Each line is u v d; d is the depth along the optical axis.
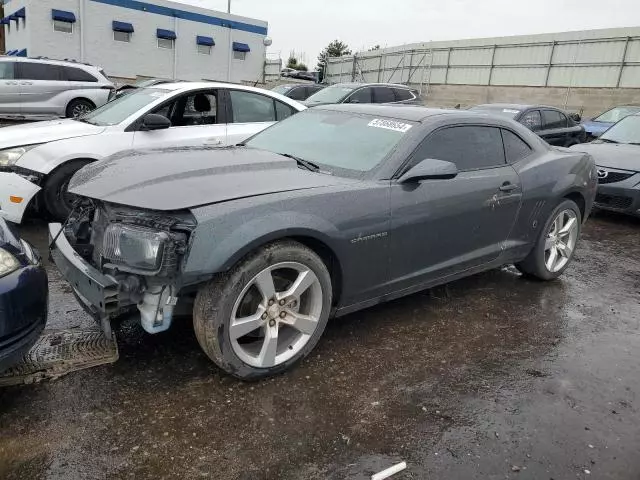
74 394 2.80
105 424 2.59
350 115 4.18
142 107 6.15
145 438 2.51
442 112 4.08
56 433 2.51
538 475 2.45
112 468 2.32
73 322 3.59
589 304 4.61
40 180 5.50
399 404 2.92
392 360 3.40
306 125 4.27
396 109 4.20
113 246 2.74
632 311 4.52
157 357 3.21
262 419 2.71
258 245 2.76
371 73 38.25
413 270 3.70
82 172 3.46
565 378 3.32
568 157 4.95
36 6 26.30
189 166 3.16
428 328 3.90
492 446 2.63
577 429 2.81
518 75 28.94
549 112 12.11
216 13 32.25
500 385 3.19
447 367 3.36
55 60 14.91
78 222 3.21
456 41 31.59
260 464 2.40
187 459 2.40
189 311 3.00
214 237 2.63
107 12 28.41
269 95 7.07
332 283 3.33
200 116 6.50
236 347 2.86
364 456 2.50
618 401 3.11
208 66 32.84
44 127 6.04
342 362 3.33
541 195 4.53
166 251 2.61
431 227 3.66
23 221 5.96
